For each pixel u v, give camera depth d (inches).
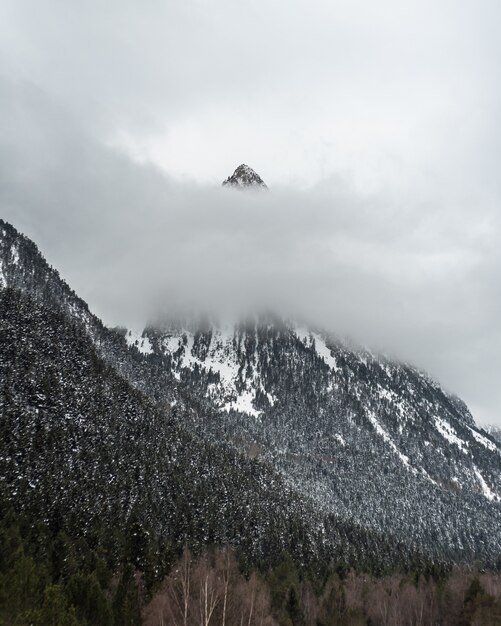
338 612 3425.2
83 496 3873.0
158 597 2518.5
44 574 2358.5
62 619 1781.5
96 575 2746.1
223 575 3046.3
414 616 3538.4
